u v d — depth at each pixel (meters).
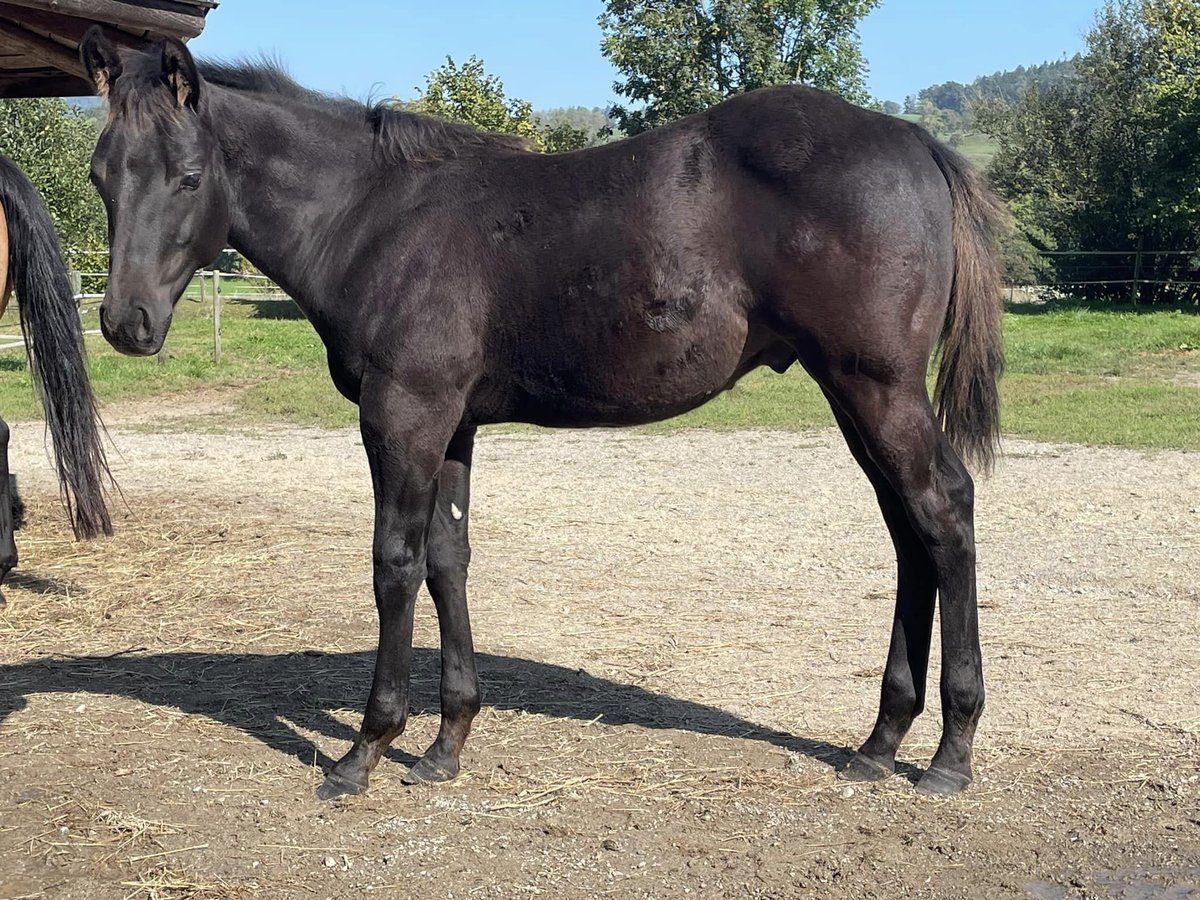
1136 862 3.07
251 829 3.34
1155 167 24.61
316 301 3.54
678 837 3.25
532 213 3.36
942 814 3.36
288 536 7.05
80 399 5.40
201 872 3.09
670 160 3.29
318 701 4.40
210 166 3.41
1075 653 4.78
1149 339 17.11
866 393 3.24
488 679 4.58
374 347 3.41
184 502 8.02
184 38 6.22
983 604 5.52
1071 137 27.81
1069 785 3.53
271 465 9.51
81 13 5.50
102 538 6.97
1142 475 8.60
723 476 8.96
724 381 3.38
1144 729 3.96
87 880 3.06
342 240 3.51
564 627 5.26
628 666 4.73
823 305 3.18
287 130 3.51
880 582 5.98
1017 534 6.91
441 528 3.67
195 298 30.91
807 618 5.36
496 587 5.93
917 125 3.42
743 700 4.33
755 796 3.51
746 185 3.23
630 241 3.25
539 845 3.22
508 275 3.35
